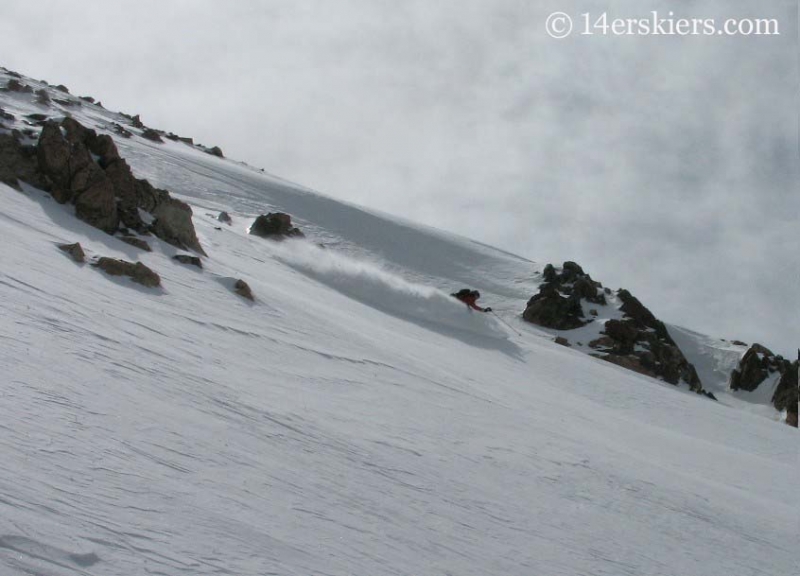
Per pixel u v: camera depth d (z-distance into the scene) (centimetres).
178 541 489
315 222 5762
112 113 6812
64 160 2181
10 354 770
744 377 5319
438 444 1133
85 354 889
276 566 515
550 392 2450
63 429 605
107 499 508
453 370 2122
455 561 685
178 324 1365
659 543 996
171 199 2414
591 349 4822
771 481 1873
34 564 385
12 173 2142
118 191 2289
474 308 3722
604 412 2359
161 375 925
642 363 4766
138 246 2075
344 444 933
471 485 969
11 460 507
